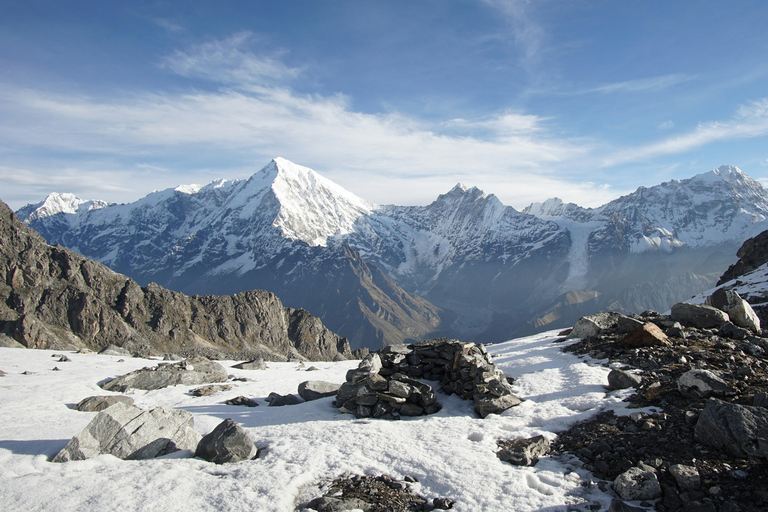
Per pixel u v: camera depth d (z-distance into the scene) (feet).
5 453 60.29
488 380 76.28
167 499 46.70
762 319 150.51
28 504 46.21
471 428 64.34
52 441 66.23
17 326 358.02
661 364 76.33
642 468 46.85
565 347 107.55
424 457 55.62
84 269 454.81
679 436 52.37
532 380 84.17
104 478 51.80
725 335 89.71
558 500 45.01
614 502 42.57
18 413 90.38
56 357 199.31
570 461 52.60
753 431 46.44
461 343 92.89
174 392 119.75
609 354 88.58
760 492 41.37
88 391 117.70
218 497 47.16
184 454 61.52
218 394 116.78
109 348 232.73
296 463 55.26
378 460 55.98
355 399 79.56
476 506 44.88
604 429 57.41
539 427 62.54
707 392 58.80
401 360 95.35
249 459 57.93
